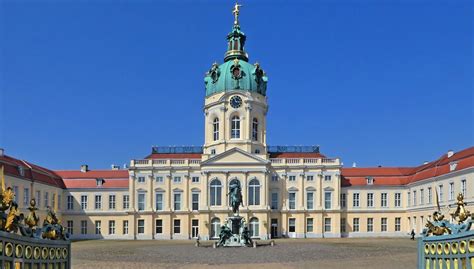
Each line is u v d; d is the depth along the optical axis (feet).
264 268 110.73
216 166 307.99
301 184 319.06
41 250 41.24
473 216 43.34
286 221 315.37
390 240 255.70
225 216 303.07
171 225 313.94
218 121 327.06
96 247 200.85
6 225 36.63
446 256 44.29
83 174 334.03
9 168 252.62
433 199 282.36
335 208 317.42
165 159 320.29
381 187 327.88
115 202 326.65
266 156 315.99
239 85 326.24
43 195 290.35
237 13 350.43
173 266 116.06
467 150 262.26
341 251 161.17
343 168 341.82
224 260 132.98
